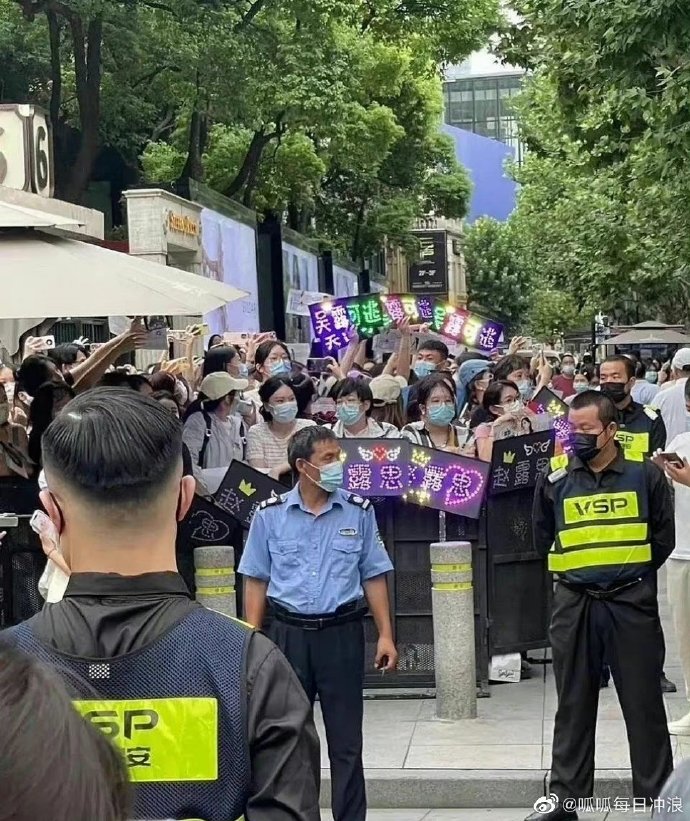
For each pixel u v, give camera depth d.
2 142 12.70
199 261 26.06
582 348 75.38
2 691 1.38
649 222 23.36
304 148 33.53
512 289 79.50
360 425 8.59
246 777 2.32
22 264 7.22
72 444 2.37
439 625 7.73
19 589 7.99
